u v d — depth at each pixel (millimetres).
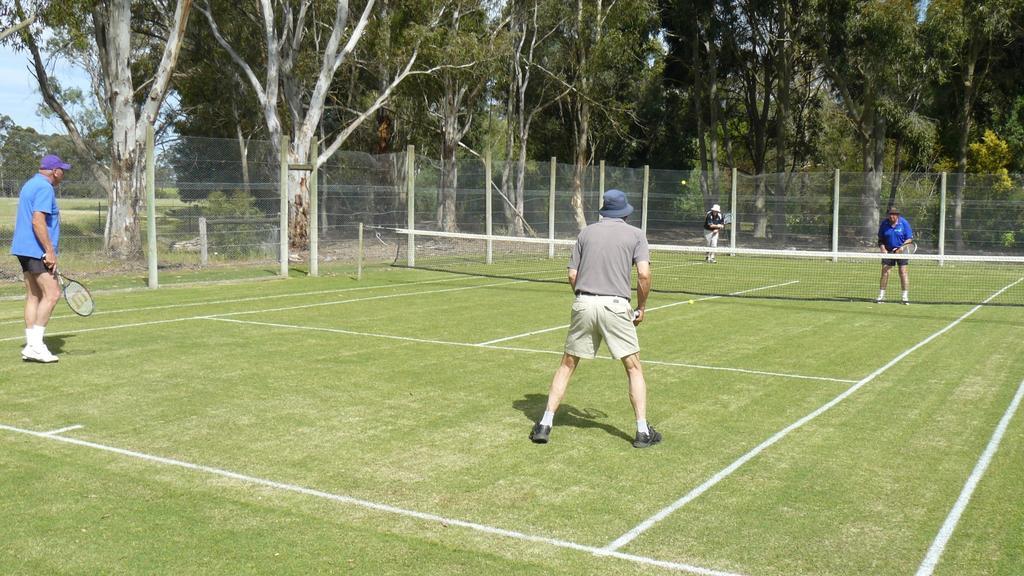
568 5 39688
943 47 33219
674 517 5266
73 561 4516
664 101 50938
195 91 38750
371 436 6926
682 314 14758
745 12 40594
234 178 21156
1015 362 10500
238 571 4418
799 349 11297
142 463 6148
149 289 17141
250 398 8117
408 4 30656
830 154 53750
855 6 34000
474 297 16672
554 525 5105
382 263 23781
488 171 24719
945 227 27625
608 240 6734
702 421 7559
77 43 22453
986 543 4922
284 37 29984
